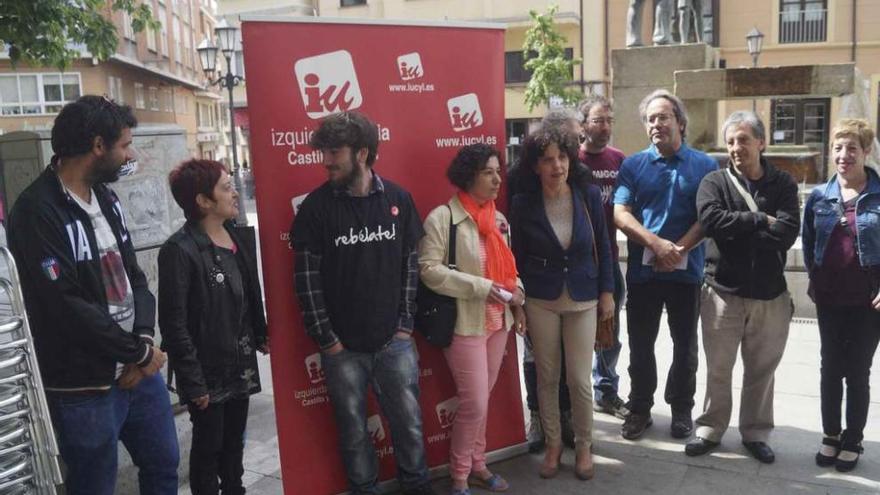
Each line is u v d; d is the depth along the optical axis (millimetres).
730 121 3498
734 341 3635
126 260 2605
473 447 3350
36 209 2289
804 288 6105
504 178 3598
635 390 3951
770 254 3512
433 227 3184
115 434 2494
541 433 3881
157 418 2660
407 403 3129
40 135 3609
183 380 2701
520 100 21969
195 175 2748
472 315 3195
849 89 6863
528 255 3469
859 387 3443
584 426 3518
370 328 2961
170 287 2676
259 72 3002
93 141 2367
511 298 3215
